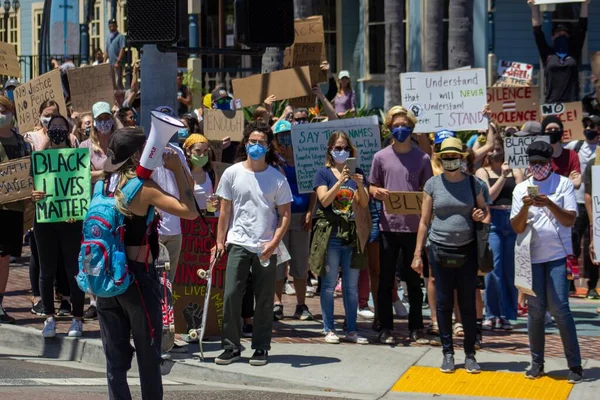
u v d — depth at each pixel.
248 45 12.44
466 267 11.62
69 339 12.62
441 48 25.09
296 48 16.69
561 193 11.23
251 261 11.77
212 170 13.98
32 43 35.31
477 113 14.83
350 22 32.03
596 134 17.14
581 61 30.83
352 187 12.75
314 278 16.78
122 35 27.91
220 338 12.97
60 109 15.08
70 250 12.63
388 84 26.19
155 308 8.50
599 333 13.91
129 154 8.41
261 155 11.72
